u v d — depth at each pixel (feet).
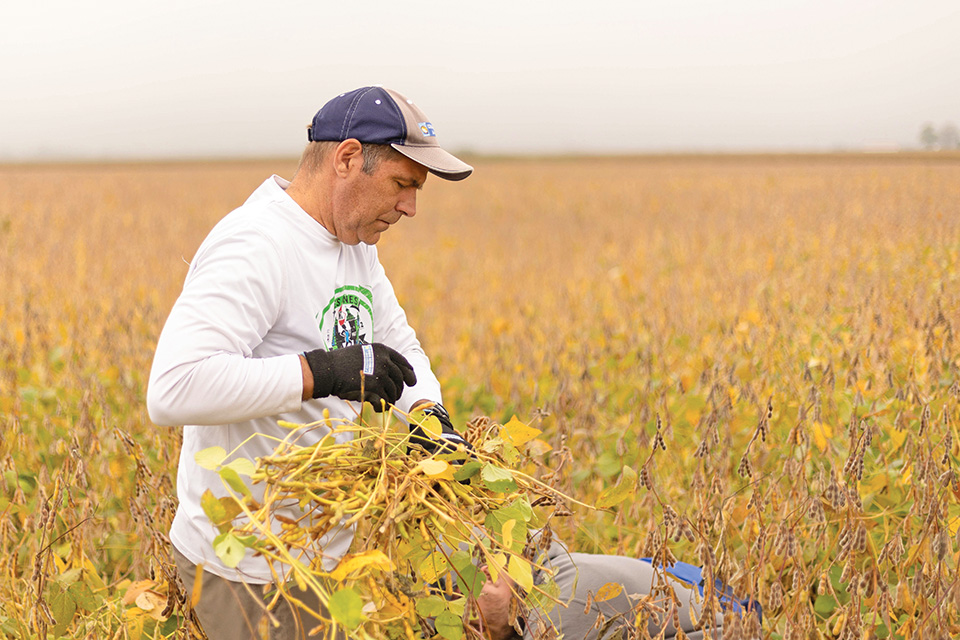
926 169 110.42
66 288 26.66
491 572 5.57
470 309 25.54
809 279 24.20
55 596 7.52
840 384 11.63
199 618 6.77
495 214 68.69
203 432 6.34
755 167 149.69
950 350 12.44
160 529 8.77
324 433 6.43
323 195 6.32
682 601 7.93
